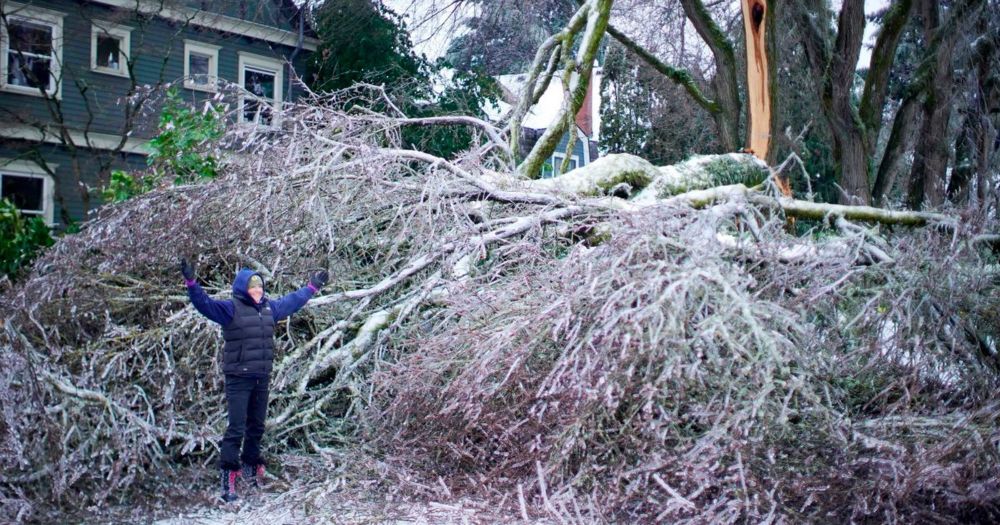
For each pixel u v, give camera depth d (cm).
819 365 430
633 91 2312
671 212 496
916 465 353
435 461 446
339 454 468
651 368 384
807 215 667
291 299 466
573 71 1030
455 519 383
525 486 403
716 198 630
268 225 559
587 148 2964
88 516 398
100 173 1520
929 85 1426
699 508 368
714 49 1434
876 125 1470
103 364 490
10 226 766
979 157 1351
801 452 384
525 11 1609
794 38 1486
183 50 1744
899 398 457
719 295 399
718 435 354
